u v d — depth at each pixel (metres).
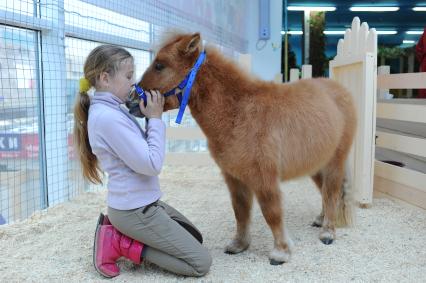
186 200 4.72
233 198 3.19
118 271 2.84
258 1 10.75
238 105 2.85
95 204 4.49
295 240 3.47
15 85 3.89
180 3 6.39
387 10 11.37
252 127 2.80
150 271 2.91
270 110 2.85
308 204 4.53
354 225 3.78
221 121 2.85
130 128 2.62
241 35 10.08
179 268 2.75
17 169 3.96
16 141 3.92
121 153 2.58
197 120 2.96
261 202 2.91
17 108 3.92
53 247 3.33
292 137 2.89
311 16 11.23
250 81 2.96
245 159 2.80
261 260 3.07
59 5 4.29
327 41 11.71
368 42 4.26
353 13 11.44
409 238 3.48
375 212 4.22
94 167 2.89
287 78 10.99
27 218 4.00
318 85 3.38
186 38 2.76
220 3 8.17
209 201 4.68
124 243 2.78
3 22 3.65
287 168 2.94
